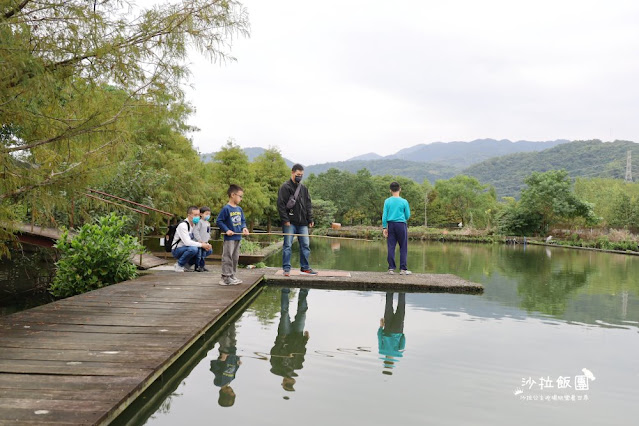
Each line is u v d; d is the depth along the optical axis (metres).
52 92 3.43
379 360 3.19
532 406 2.41
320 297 5.99
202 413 2.28
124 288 5.71
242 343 3.64
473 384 2.73
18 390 2.28
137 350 3.01
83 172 3.76
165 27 3.93
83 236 6.46
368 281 6.82
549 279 8.45
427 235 38.75
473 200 61.03
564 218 37.31
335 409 2.34
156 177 11.09
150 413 2.28
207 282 6.38
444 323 4.41
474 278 8.49
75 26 3.50
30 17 3.43
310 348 3.50
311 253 15.70
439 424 2.17
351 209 61.62
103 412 2.03
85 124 3.73
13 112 3.39
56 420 1.94
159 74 3.99
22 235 7.77
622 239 27.30
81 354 2.90
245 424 2.15
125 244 6.75
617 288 7.17
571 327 4.25
